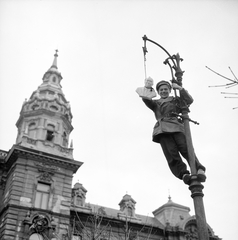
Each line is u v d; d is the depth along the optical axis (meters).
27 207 27.97
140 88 5.50
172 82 5.56
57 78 41.25
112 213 40.22
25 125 34.75
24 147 30.55
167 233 38.88
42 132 33.88
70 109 38.12
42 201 29.27
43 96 37.47
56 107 36.41
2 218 27.97
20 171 29.66
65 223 28.78
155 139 5.31
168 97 5.52
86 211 34.50
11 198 27.95
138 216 42.56
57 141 34.00
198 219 4.39
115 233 34.41
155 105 5.45
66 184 31.16
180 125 5.20
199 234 4.29
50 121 35.09
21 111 36.66
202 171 4.70
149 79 5.53
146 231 37.75
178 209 44.47
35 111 35.28
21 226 26.83
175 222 42.03
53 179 30.72
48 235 27.22
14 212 27.30
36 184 29.70
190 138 5.02
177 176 5.10
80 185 39.19
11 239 25.84
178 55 5.96
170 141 5.16
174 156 5.07
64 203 29.91
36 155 30.86
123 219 37.03
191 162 4.80
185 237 38.84
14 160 30.97
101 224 34.28
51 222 28.05
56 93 38.59
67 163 32.00
